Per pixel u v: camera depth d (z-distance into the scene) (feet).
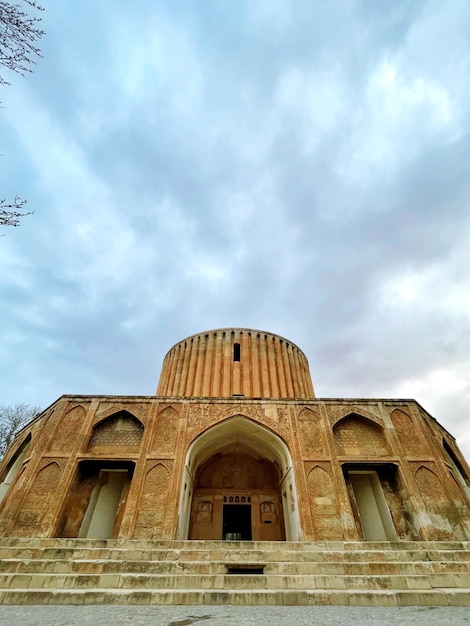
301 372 60.39
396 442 38.17
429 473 35.86
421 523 32.42
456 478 39.22
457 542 29.04
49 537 30.45
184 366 57.26
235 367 55.62
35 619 13.56
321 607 16.34
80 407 40.57
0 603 16.79
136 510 32.35
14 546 27.40
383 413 40.93
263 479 44.42
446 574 21.18
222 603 16.89
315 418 40.14
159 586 19.63
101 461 36.17
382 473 37.96
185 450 36.78
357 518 34.58
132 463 36.50
